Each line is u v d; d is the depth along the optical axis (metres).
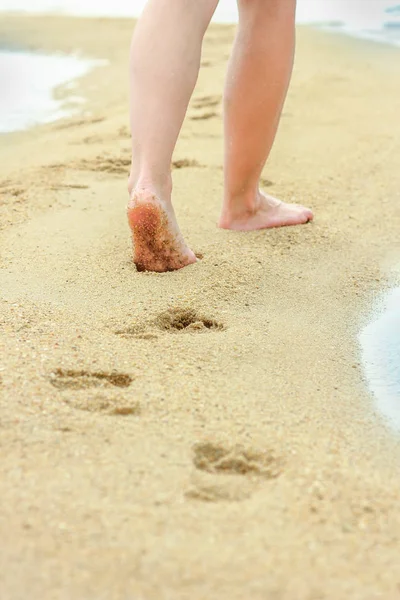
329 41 5.62
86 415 1.82
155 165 2.21
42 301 2.14
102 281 2.22
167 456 1.75
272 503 1.69
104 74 4.64
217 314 2.13
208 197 2.67
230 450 1.77
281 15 2.34
